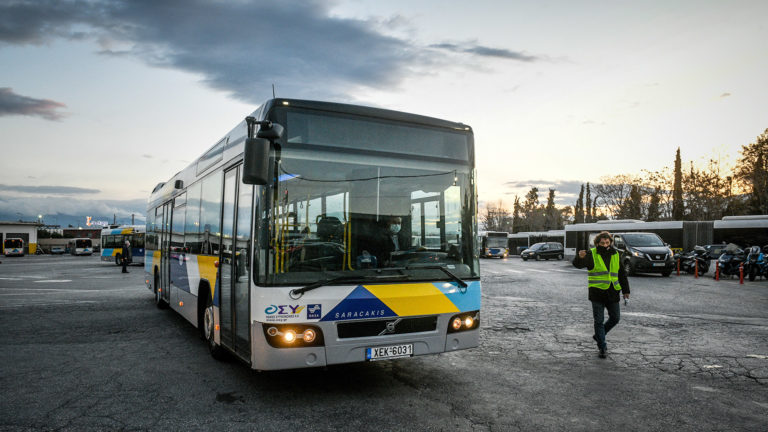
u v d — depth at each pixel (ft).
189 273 26.40
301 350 15.28
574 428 14.39
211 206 22.58
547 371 20.59
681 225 108.99
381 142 17.21
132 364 21.62
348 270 16.06
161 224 37.35
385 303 16.20
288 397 17.10
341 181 16.43
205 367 21.08
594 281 23.31
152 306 40.88
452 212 18.07
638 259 70.28
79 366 21.30
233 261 18.42
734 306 39.70
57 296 49.21
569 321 32.71
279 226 15.56
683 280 64.85
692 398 17.11
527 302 42.68
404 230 17.04
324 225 16.03
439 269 17.29
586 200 296.10
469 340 17.81
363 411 15.70
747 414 15.58
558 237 191.72
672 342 26.04
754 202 139.33
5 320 33.65
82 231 385.50
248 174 14.82
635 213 177.47
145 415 15.39
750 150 127.85
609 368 21.09
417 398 17.02
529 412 15.67
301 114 16.30
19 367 21.18
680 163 200.64
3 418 15.12
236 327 17.84
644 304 40.96
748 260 63.82
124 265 90.74
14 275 85.20
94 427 14.43
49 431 14.12
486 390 17.95
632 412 15.74
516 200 323.98
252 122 15.67
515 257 189.67
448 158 18.25
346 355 15.72
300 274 15.56
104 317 34.83
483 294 49.42
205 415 15.37
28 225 261.03
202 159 25.22
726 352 23.82
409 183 17.38
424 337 16.84
